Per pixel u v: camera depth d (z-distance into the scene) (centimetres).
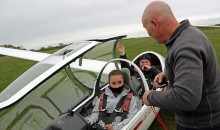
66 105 424
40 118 375
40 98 360
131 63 438
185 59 165
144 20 188
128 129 346
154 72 483
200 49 168
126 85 404
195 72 162
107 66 495
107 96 395
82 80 479
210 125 192
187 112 197
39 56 704
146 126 402
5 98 300
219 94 191
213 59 182
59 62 343
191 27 182
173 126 449
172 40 181
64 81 423
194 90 161
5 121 318
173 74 185
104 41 412
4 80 975
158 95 182
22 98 300
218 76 192
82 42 390
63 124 263
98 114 388
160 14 180
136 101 394
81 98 429
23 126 348
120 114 373
